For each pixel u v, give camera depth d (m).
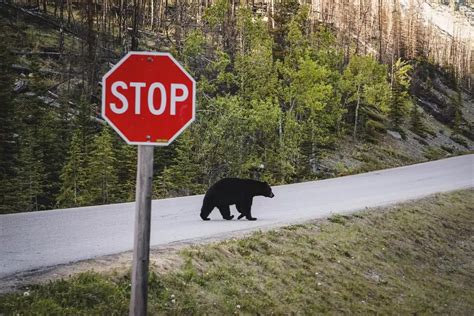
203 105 31.95
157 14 62.47
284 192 21.06
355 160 46.03
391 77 83.31
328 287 10.27
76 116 32.72
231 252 9.83
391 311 10.48
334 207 16.72
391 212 17.00
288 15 51.62
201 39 34.78
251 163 31.94
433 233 16.67
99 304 6.50
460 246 16.66
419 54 113.00
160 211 14.33
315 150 40.47
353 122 55.69
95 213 13.25
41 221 11.63
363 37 99.31
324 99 42.09
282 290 9.25
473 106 110.88
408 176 30.16
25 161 26.17
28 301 6.12
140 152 4.43
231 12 48.75
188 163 28.50
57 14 60.06
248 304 8.17
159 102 4.38
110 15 58.28
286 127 35.16
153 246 9.38
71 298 6.42
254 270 9.47
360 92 53.19
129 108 4.36
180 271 8.23
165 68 4.38
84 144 29.42
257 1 68.50
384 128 59.66
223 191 12.91
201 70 35.59
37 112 30.97
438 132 76.44
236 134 31.48
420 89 97.56
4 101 26.42
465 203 21.38
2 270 7.31
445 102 97.75
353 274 11.44
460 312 11.80
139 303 4.49
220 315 7.59
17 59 41.91
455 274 14.41
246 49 39.91
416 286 12.44
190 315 7.23
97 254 8.54
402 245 14.70
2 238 9.56
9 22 51.53
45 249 8.77
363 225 14.79
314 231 12.90
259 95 36.62
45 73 42.97
